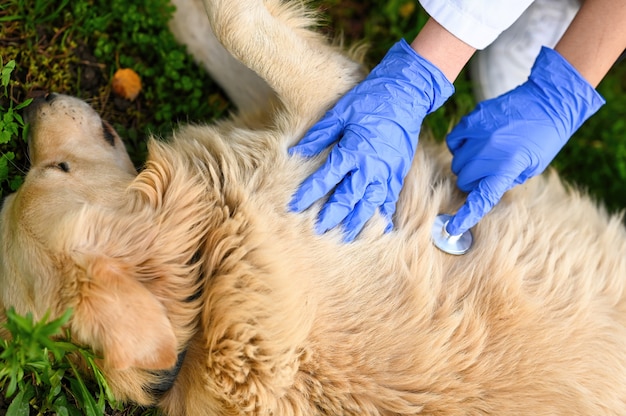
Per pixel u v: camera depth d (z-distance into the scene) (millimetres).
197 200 934
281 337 882
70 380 938
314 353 903
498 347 944
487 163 1017
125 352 820
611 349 986
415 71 996
